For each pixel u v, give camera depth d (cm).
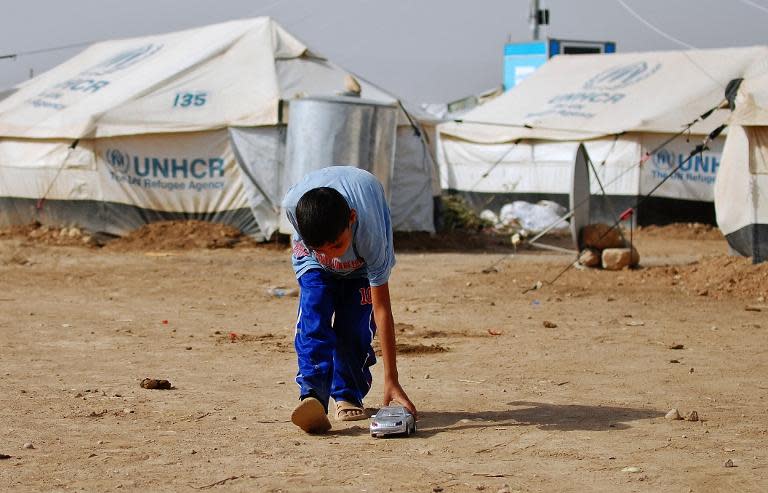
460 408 698
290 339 1020
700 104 2480
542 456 565
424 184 2231
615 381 804
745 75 1559
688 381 805
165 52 2338
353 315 643
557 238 2344
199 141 2067
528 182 2683
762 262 1462
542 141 2655
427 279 1540
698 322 1138
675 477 524
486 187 2767
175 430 626
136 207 2086
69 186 2130
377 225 589
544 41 3953
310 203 560
